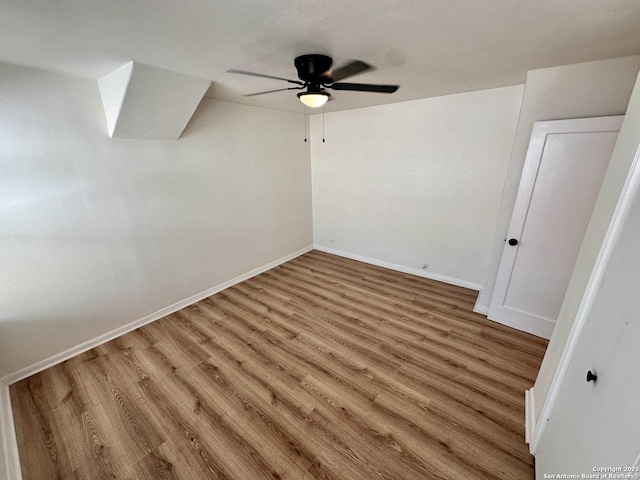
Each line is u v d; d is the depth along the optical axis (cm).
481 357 222
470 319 276
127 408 181
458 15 125
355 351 232
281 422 171
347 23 131
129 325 264
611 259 105
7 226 187
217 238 330
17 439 162
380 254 415
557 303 234
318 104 195
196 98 238
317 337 252
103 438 162
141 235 260
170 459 152
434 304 305
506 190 251
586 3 115
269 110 361
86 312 234
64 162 205
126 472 146
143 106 215
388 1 112
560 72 203
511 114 269
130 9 114
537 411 155
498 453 151
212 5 112
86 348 237
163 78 203
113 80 200
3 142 178
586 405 102
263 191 376
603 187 125
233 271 358
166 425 170
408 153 347
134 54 165
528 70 213
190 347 240
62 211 210
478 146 296
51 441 161
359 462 148
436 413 175
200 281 321
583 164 202
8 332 197
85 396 190
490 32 143
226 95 278
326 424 169
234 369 214
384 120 354
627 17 127
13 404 184
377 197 392
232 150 325
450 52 172
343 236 452
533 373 205
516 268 248
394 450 154
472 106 288
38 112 189
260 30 137
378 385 197
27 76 181
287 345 241
